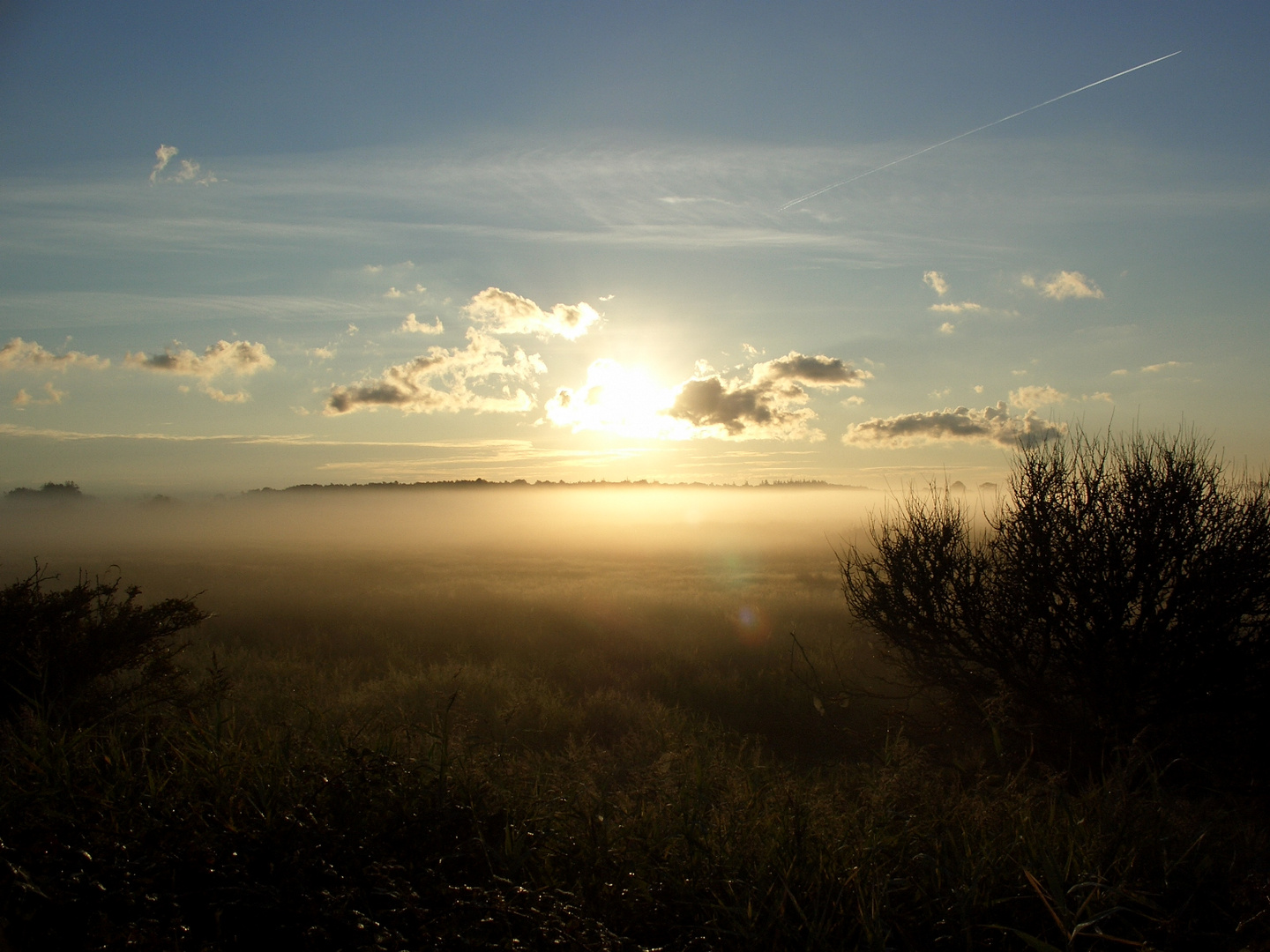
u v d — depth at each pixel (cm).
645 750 615
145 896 286
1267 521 651
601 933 284
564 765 498
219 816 343
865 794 434
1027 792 438
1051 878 319
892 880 332
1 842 304
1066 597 677
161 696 604
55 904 280
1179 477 661
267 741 443
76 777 380
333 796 362
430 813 349
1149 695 670
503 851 340
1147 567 648
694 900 320
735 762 525
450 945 270
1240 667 635
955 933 308
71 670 604
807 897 319
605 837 356
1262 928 317
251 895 288
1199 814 454
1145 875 351
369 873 301
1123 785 423
